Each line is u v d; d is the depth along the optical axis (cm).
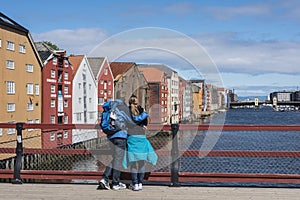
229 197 596
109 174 658
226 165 1769
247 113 12125
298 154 637
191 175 668
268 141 2367
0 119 2997
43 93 3553
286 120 8988
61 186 673
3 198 595
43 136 2464
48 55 3625
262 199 585
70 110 3803
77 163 1305
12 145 2975
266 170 1714
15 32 3206
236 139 2256
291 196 601
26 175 692
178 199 587
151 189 650
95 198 596
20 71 3278
